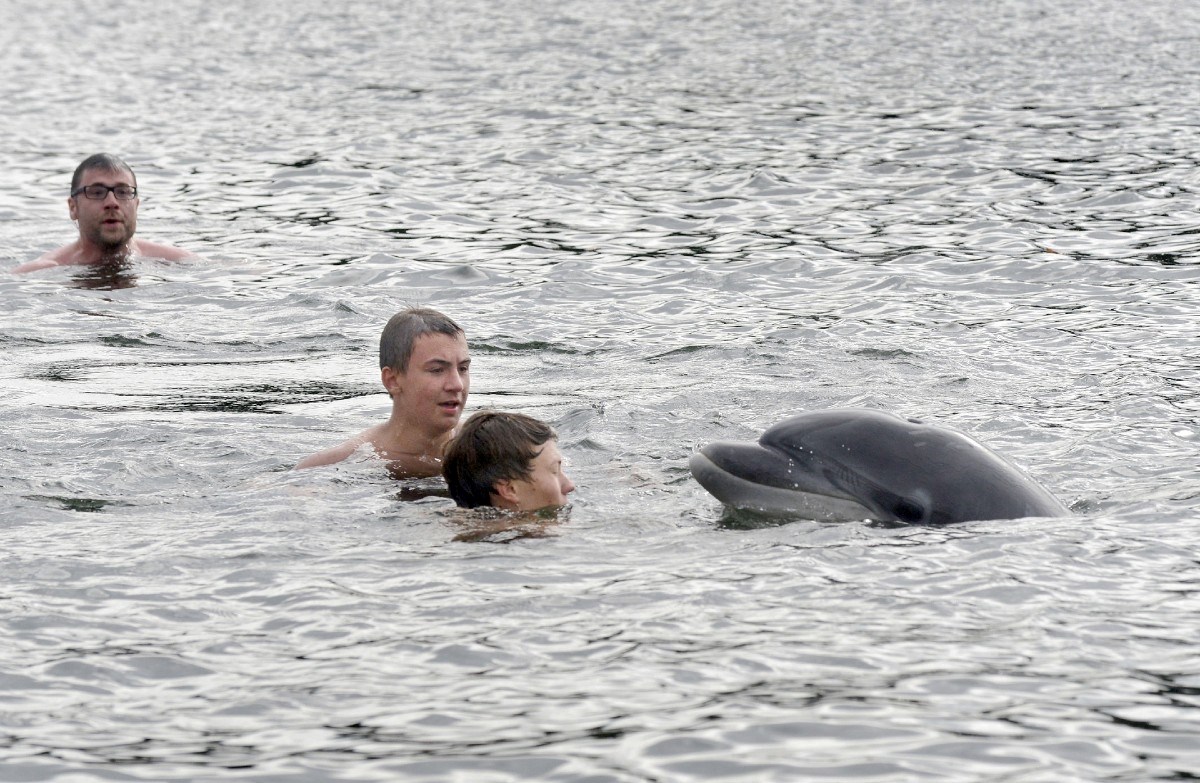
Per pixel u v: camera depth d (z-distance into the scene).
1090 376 34.91
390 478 27.27
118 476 27.48
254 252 55.62
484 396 35.09
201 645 18.84
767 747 15.66
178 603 20.34
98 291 48.50
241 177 73.19
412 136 84.88
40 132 89.69
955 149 75.06
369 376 37.59
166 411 33.50
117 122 93.94
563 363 38.66
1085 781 14.88
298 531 23.73
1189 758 15.31
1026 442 29.03
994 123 83.12
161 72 122.81
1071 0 158.25
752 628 18.98
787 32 139.12
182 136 87.38
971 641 18.41
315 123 91.38
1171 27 132.25
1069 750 15.51
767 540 22.64
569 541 23.02
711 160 74.38
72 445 30.06
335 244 57.03
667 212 62.06
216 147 82.81
